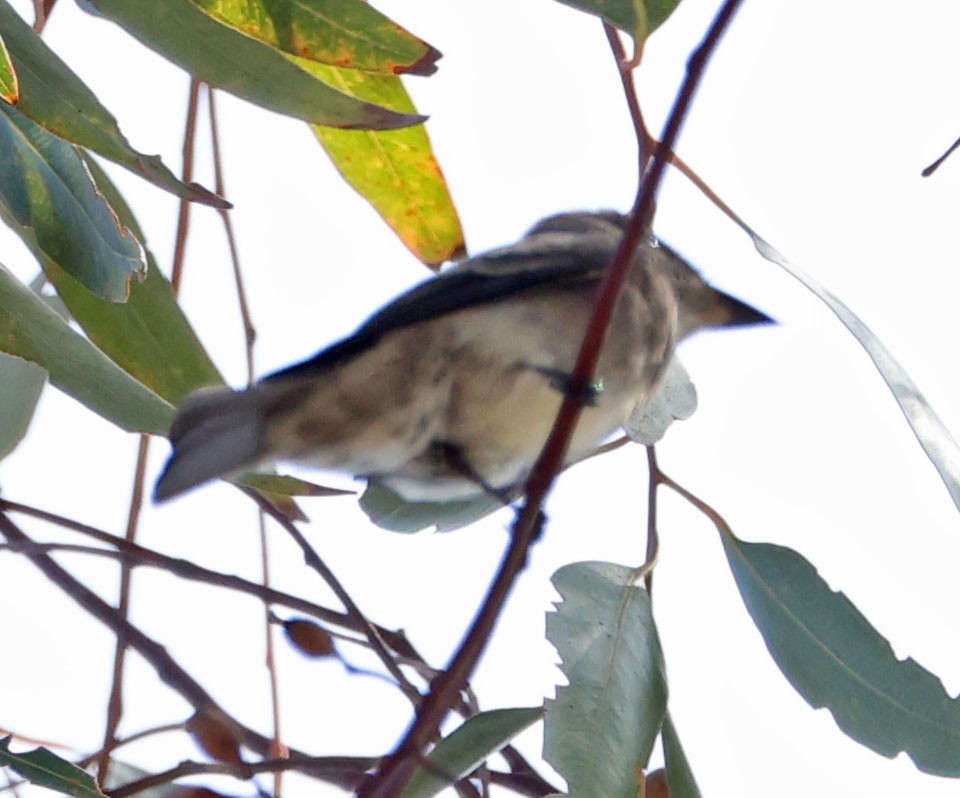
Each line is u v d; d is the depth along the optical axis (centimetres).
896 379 654
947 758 692
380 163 854
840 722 705
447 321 729
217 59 656
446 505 811
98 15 668
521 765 744
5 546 644
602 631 677
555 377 744
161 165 651
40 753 614
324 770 636
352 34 697
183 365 761
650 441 772
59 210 680
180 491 657
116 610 692
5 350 681
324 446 717
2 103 671
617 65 632
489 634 554
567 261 768
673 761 689
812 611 716
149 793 650
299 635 640
